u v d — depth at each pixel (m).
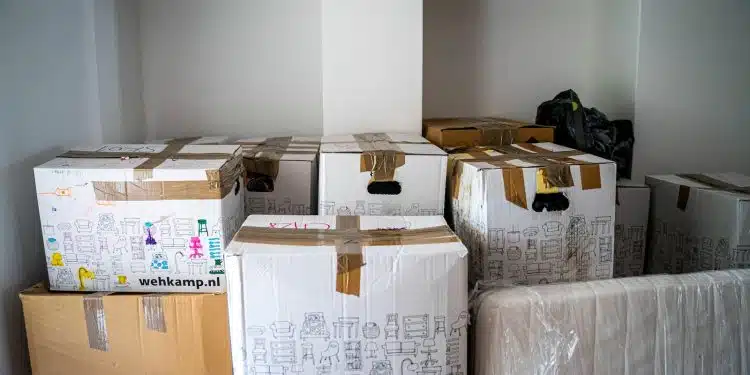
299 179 1.73
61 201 1.36
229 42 2.44
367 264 1.11
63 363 1.40
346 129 2.16
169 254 1.38
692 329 1.40
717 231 1.79
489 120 2.39
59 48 1.74
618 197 2.10
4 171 1.46
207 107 2.46
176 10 2.39
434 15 2.65
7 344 1.47
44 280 1.58
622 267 2.14
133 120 2.29
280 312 1.11
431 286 1.13
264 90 2.48
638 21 2.51
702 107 2.60
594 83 2.76
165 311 1.36
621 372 1.36
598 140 2.27
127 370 1.39
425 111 2.71
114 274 1.39
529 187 1.43
